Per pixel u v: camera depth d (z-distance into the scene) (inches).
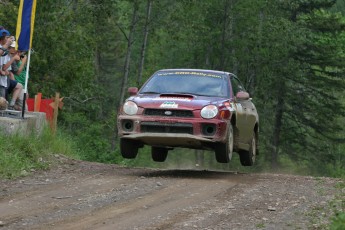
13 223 554.6
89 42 2090.3
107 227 544.7
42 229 534.3
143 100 867.4
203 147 869.2
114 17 3009.4
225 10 3321.9
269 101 3666.3
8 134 910.4
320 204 666.2
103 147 1707.7
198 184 780.6
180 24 3043.8
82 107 2444.6
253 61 3454.7
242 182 816.9
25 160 864.3
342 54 3905.0
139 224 557.6
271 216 605.0
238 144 933.2
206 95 900.0
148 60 3929.6
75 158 1010.7
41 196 676.1
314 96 3799.2
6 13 1777.8
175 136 840.9
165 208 627.8
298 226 564.4
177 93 896.9
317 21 3651.6
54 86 1962.4
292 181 837.8
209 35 3348.9
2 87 946.7
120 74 4215.1
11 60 935.0
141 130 856.3
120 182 777.6
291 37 3430.1
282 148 3759.8
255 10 3334.2
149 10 3011.8
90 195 689.0
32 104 1173.7
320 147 3713.1
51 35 1872.5
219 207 640.4
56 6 2050.9
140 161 3002.0
